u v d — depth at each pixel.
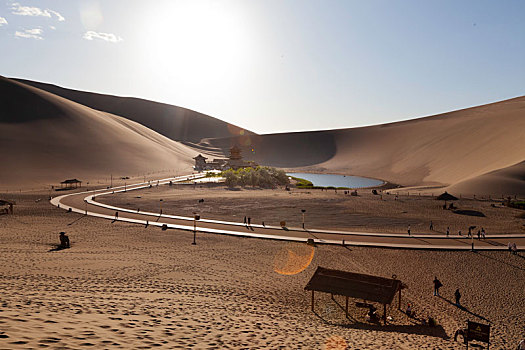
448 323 23.03
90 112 182.75
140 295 20.98
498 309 25.69
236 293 24.91
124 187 102.88
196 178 129.38
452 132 178.25
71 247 38.03
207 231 49.25
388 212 65.69
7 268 26.30
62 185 108.06
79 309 13.44
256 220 58.50
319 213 64.81
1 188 98.69
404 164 174.75
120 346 8.55
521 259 38.47
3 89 158.12
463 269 35.09
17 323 8.95
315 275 25.72
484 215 62.97
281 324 16.88
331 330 17.06
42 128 146.88
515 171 94.94
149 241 43.09
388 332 19.42
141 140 180.88
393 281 24.97
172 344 9.86
